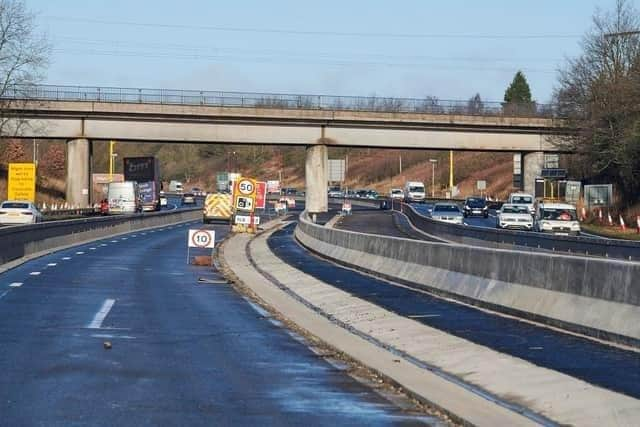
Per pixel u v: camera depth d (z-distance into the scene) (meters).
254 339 27.77
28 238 63.91
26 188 129.62
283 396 19.50
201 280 46.81
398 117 136.62
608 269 25.86
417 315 32.28
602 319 25.61
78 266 53.97
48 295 38.00
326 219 130.88
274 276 52.41
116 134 129.75
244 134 133.62
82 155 129.88
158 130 130.50
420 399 19.16
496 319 30.86
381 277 48.09
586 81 139.25
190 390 19.86
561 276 28.84
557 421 16.88
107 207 146.62
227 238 90.94
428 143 139.38
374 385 21.03
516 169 192.75
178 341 26.92
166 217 132.88
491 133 140.75
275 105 133.25
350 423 17.12
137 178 166.12
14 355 23.72
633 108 128.00
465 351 24.50
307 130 136.50
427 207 180.12
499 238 81.56
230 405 18.45
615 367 21.28
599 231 116.81
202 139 132.00
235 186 101.06
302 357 24.72
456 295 37.12
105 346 25.42
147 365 22.81
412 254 44.75
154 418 17.11
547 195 150.12
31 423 16.48
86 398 18.77
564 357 22.80
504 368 21.78
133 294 39.44
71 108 126.19
